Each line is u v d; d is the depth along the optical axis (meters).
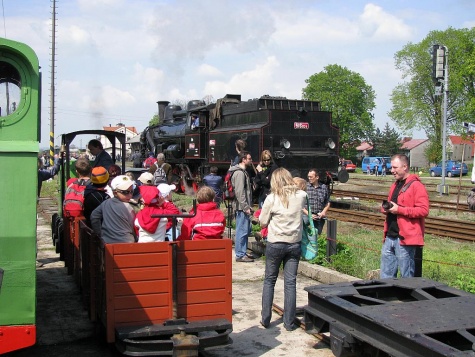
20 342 4.55
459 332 4.12
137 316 5.04
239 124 20.62
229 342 5.12
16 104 4.68
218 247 5.32
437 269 8.48
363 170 62.06
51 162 26.45
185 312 5.22
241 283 8.31
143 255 5.05
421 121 62.88
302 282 8.34
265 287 6.30
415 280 5.75
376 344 4.41
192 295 5.24
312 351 5.62
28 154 4.51
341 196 22.64
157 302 5.09
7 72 4.65
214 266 5.30
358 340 4.74
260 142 18.53
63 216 9.24
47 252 10.68
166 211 5.66
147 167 19.95
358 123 80.44
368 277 7.57
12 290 4.52
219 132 21.53
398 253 6.39
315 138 19.52
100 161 9.04
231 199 9.77
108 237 5.55
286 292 6.25
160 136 29.16
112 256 4.96
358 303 5.32
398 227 6.41
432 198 22.73
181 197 21.23
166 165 16.27
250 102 19.92
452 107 61.38
